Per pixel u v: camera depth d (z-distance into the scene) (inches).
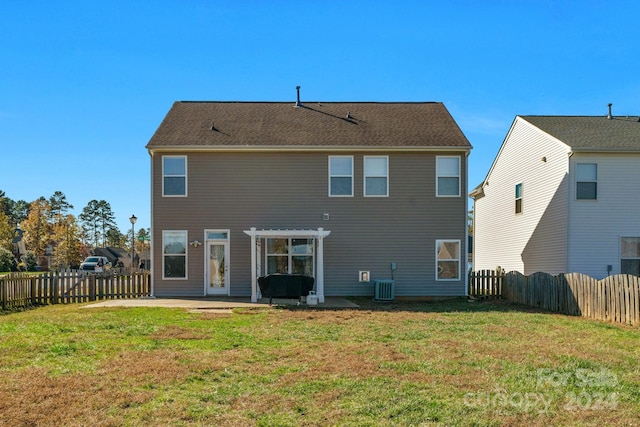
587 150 717.9
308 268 746.2
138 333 424.2
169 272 740.0
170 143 732.0
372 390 265.1
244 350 360.2
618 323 501.0
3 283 627.2
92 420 223.3
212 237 743.1
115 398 252.1
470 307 643.5
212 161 743.1
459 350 363.6
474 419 226.5
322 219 746.8
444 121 821.2
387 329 457.1
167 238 741.9
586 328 469.1
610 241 726.5
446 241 753.0
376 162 754.2
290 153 746.8
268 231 700.0
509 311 603.2
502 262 984.3
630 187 731.4
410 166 753.0
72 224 2391.7
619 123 862.5
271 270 745.0
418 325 481.4
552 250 776.3
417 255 749.3
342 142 745.0
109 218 3964.1
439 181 755.4
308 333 433.1
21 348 357.7
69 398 251.3
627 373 301.6
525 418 228.5
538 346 380.5
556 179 766.5
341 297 741.3
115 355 341.7
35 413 231.0
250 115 832.9
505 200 971.3
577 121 881.5
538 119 894.4
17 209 3816.4
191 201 741.3
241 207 743.7
